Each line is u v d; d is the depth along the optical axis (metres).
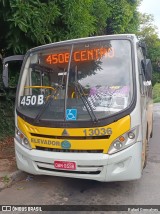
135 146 3.18
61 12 5.78
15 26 4.90
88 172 3.25
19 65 6.08
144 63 3.75
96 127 3.13
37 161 3.44
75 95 3.39
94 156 3.15
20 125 3.59
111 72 3.43
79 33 6.34
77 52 3.59
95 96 3.31
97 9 9.47
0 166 4.51
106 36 3.57
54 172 3.39
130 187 3.84
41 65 3.73
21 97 3.73
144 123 3.70
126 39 3.49
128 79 3.33
